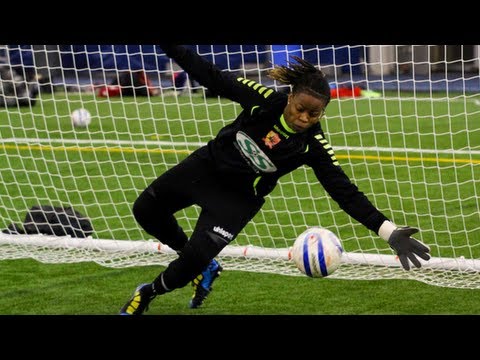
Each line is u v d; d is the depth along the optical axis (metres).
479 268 10.35
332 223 13.69
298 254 7.78
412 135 24.67
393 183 17.34
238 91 7.73
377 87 35.16
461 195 16.05
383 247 12.16
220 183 7.94
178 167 8.07
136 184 17.28
